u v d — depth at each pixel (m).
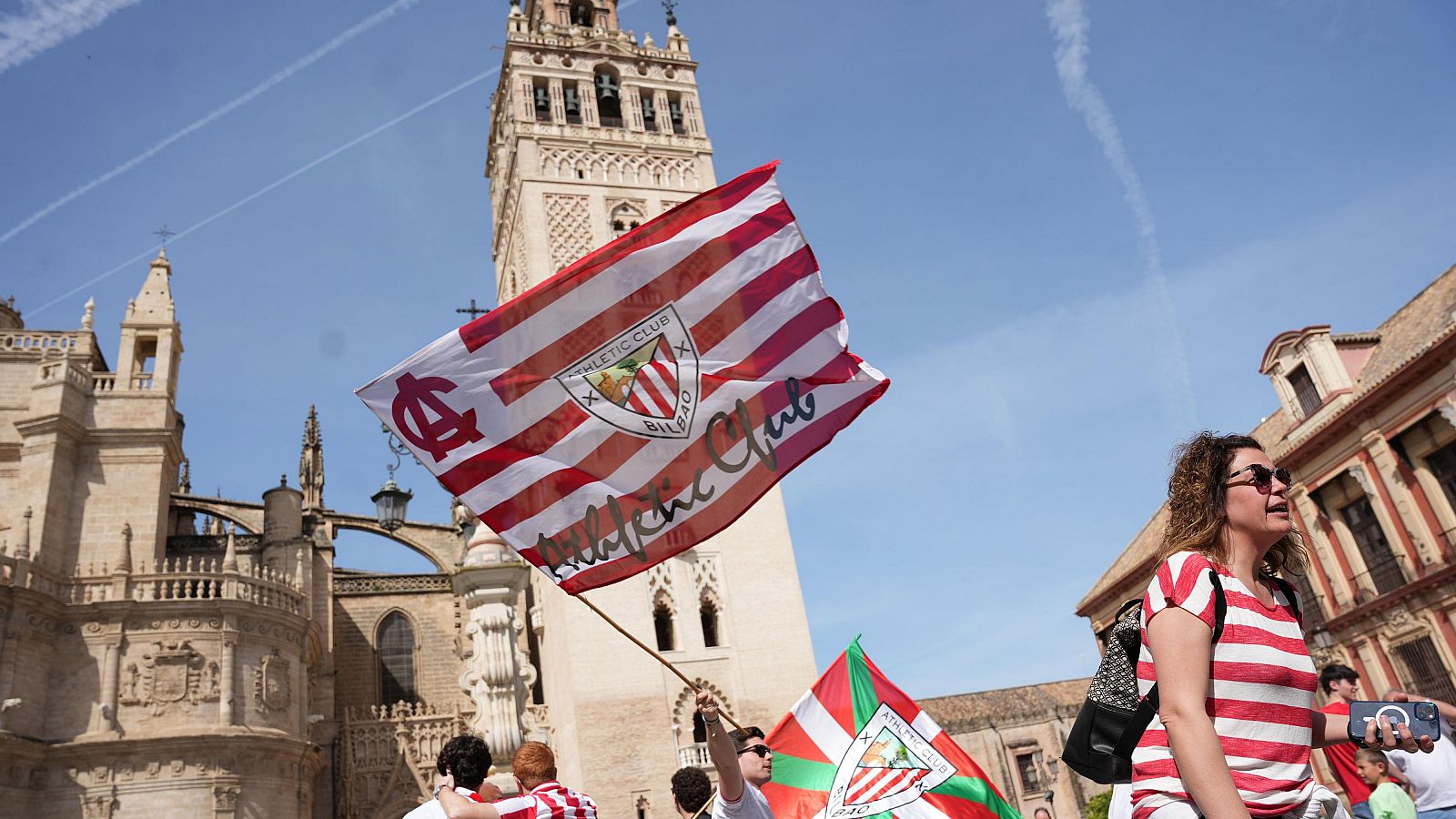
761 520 47.41
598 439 8.28
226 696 37.72
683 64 58.78
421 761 46.94
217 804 36.00
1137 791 3.55
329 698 47.78
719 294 8.79
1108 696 3.78
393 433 8.10
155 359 46.69
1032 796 61.47
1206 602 3.40
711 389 8.50
